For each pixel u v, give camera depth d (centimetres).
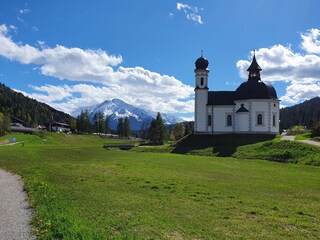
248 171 4112
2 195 2481
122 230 1603
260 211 2027
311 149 5447
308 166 4606
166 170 4122
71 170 4150
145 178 3372
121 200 2288
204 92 10100
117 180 3250
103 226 1658
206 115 10069
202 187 2867
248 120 9619
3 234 1515
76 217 1758
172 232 1595
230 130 9875
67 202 2180
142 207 2092
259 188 2870
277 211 2053
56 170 4112
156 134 16075
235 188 2847
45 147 9012
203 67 10138
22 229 1590
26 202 2222
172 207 2108
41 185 2817
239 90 9956
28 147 8619
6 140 12638
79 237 1413
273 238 1540
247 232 1625
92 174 3725
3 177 3559
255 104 9581
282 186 2973
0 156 5919
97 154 7156
